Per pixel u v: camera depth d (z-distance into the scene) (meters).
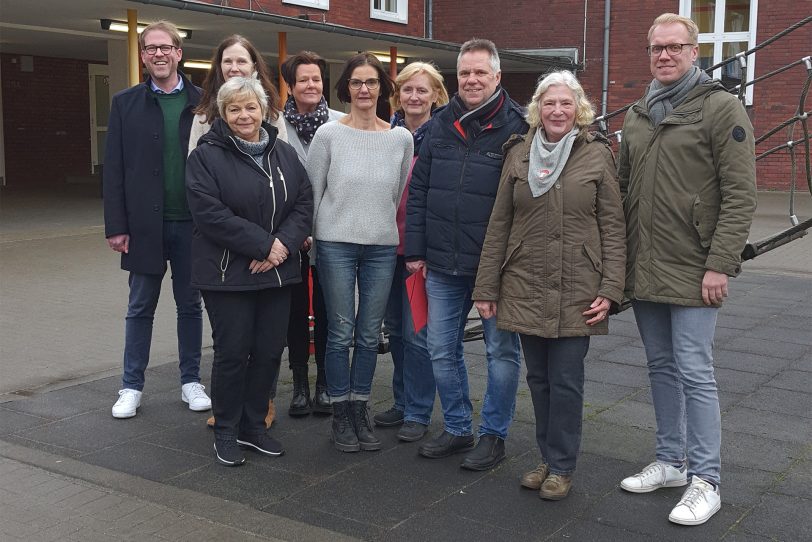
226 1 15.19
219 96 4.18
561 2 19.91
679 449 4.02
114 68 15.84
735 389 5.59
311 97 4.86
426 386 4.71
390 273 4.55
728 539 3.52
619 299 3.74
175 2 11.49
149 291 5.03
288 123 4.87
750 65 17.67
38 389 5.56
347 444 4.52
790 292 8.89
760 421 4.98
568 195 3.76
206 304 4.31
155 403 5.31
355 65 4.37
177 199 4.96
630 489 3.97
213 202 4.11
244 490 4.04
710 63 18.52
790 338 6.96
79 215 14.34
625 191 3.96
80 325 7.24
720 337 6.98
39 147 20.92
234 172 4.16
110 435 4.75
